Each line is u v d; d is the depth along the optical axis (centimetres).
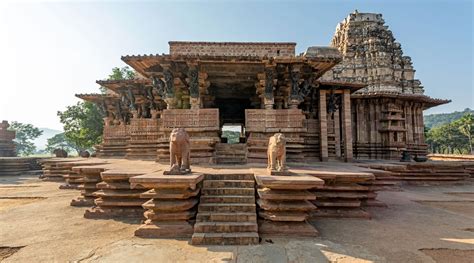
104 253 541
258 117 1313
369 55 2559
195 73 1269
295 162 1291
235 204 700
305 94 1420
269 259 514
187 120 1274
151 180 649
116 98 1989
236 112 2559
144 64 1298
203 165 1134
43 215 838
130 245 585
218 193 755
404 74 2559
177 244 593
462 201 1108
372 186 962
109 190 823
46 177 1695
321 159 1532
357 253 544
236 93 2083
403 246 585
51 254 538
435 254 543
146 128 1659
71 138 3362
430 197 1204
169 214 668
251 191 754
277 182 651
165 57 1213
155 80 1359
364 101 2194
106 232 675
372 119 2173
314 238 632
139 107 1783
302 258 519
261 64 1336
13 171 2170
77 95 1969
